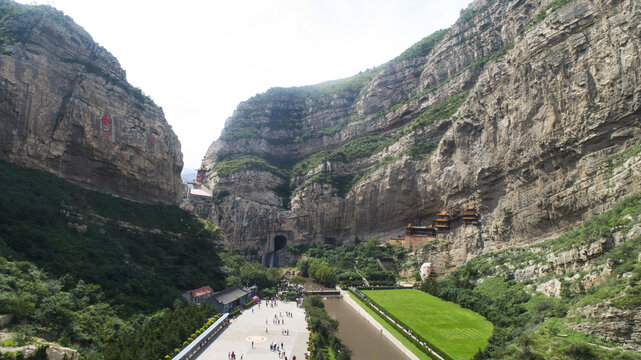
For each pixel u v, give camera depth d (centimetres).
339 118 19762
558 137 7725
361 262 11912
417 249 11588
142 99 9419
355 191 14125
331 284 10938
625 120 6725
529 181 8500
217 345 5816
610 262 5162
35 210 5772
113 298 5222
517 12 13250
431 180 11838
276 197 16338
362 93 19612
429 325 6738
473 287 8481
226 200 15325
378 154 14925
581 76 7400
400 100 17375
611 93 6881
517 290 7081
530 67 8588
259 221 15038
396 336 6378
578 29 7775
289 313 8012
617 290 4491
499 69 9831
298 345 5903
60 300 4409
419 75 17325
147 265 6969
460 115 11300
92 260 5759
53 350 3572
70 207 6475
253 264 11288
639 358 3809
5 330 3622
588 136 7169
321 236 14575
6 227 5209
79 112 7444
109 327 4584
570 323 4759
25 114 6625
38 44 7138
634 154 6362
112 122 8125
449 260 10481
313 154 18738
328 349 5869
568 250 6341
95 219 6956
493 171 9506
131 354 4159
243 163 16762
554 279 6334
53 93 7181
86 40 8438
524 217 8512
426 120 13625
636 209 5631
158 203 9562
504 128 9238
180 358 4844
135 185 8769
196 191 16375
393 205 12988
